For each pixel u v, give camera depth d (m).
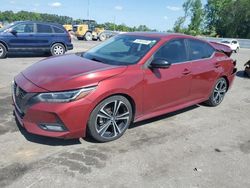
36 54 14.40
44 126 3.91
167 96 5.05
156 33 5.49
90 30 32.50
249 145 4.69
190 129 5.14
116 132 4.46
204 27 85.62
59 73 4.17
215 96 6.45
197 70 5.57
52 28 13.83
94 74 4.11
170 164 3.92
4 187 3.21
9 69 9.79
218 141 4.75
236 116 6.04
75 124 3.92
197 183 3.55
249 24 75.62
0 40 12.43
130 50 4.97
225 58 6.50
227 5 79.06
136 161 3.92
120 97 4.33
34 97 3.87
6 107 5.56
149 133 4.82
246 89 8.80
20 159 3.76
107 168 3.71
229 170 3.89
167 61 4.69
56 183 3.33
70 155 3.94
